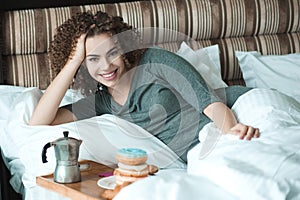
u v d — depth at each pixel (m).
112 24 2.23
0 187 2.71
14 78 2.90
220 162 2.04
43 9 2.96
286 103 2.54
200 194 1.94
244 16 3.30
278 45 3.39
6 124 2.61
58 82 2.48
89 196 2.02
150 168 2.11
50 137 2.43
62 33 2.44
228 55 3.27
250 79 3.27
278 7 3.38
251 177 1.94
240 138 2.31
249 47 3.32
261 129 2.39
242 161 2.06
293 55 3.32
